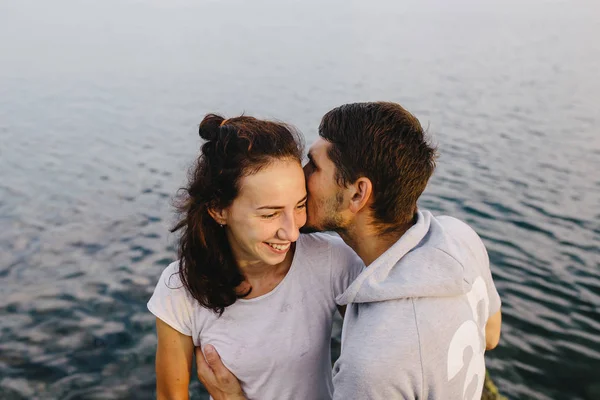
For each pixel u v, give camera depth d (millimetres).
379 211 1785
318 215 1873
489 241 8031
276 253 1851
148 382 5078
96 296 6508
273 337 1992
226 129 1793
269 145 1759
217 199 1817
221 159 1780
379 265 1737
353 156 1760
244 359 1994
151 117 16438
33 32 42219
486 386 4598
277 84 21609
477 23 47125
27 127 15172
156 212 9031
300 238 2066
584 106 16938
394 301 1649
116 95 19859
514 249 7766
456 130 14336
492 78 22109
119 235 8148
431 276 1657
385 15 57156
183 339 2055
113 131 14742
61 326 5938
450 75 22922
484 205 9398
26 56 29797
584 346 5637
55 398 4910
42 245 7867
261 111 17000
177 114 16828
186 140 13852
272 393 2045
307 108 17375
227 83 22125
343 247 2119
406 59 27672
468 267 1764
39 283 6844
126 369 5258
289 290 2004
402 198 1765
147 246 7781
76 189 10211
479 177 10797
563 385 5090
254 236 1796
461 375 1665
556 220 8773
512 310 6281
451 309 1673
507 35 37625
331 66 25906
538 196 9797
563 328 5941
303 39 37406
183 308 2010
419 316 1614
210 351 1994
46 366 5320
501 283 6859
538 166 11453
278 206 1756
